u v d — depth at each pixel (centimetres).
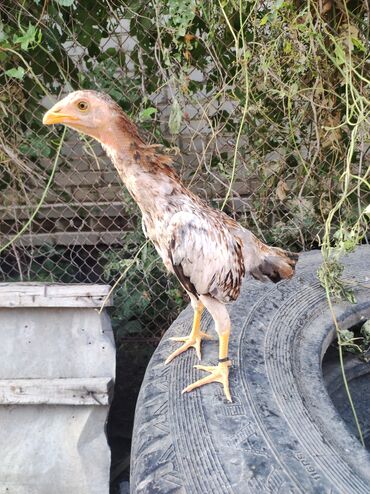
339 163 136
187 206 83
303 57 114
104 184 158
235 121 132
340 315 107
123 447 129
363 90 120
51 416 112
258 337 98
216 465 76
